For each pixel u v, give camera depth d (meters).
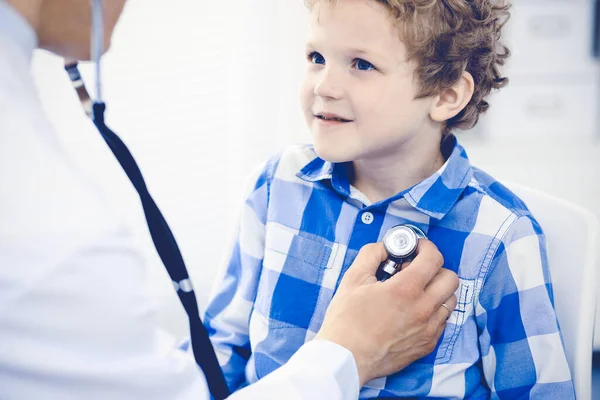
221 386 0.69
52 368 0.44
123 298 0.46
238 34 1.49
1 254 0.42
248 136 1.55
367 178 0.80
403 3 0.67
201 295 1.62
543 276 0.74
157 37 1.46
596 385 1.60
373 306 0.66
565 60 1.65
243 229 0.88
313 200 0.83
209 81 1.51
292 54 1.52
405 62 0.69
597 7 1.61
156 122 1.51
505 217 0.75
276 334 0.79
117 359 0.47
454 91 0.75
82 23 0.54
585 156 1.68
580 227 0.82
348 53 0.69
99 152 1.46
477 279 0.74
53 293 0.43
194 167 1.55
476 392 0.76
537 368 0.73
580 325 0.78
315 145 0.73
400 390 0.73
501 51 0.88
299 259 0.80
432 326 0.68
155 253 1.47
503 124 1.70
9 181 0.43
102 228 0.45
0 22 0.46
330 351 0.62
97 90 0.57
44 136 0.47
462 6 0.72
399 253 0.71
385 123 0.70
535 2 1.61
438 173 0.77
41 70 1.41
